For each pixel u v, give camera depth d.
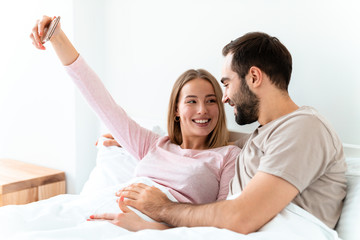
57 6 2.12
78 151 2.16
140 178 1.29
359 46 1.30
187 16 1.82
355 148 1.28
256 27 1.58
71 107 2.13
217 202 0.97
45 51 2.23
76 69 1.41
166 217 1.05
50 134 2.28
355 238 0.95
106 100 1.47
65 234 0.96
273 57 1.07
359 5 1.30
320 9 1.39
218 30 1.71
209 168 1.35
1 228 1.03
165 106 1.94
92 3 2.13
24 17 2.33
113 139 1.72
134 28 2.04
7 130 2.56
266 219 0.91
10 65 2.47
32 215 1.12
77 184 2.17
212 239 0.86
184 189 1.29
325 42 1.39
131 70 2.08
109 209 1.15
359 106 1.32
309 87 1.44
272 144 0.98
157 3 1.93
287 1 1.48
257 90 1.09
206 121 1.44
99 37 2.19
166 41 1.91
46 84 2.26
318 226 0.94
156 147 1.50
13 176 2.06
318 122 0.97
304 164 0.93
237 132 1.62
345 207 1.03
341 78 1.36
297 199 0.98
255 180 0.94
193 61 1.82
